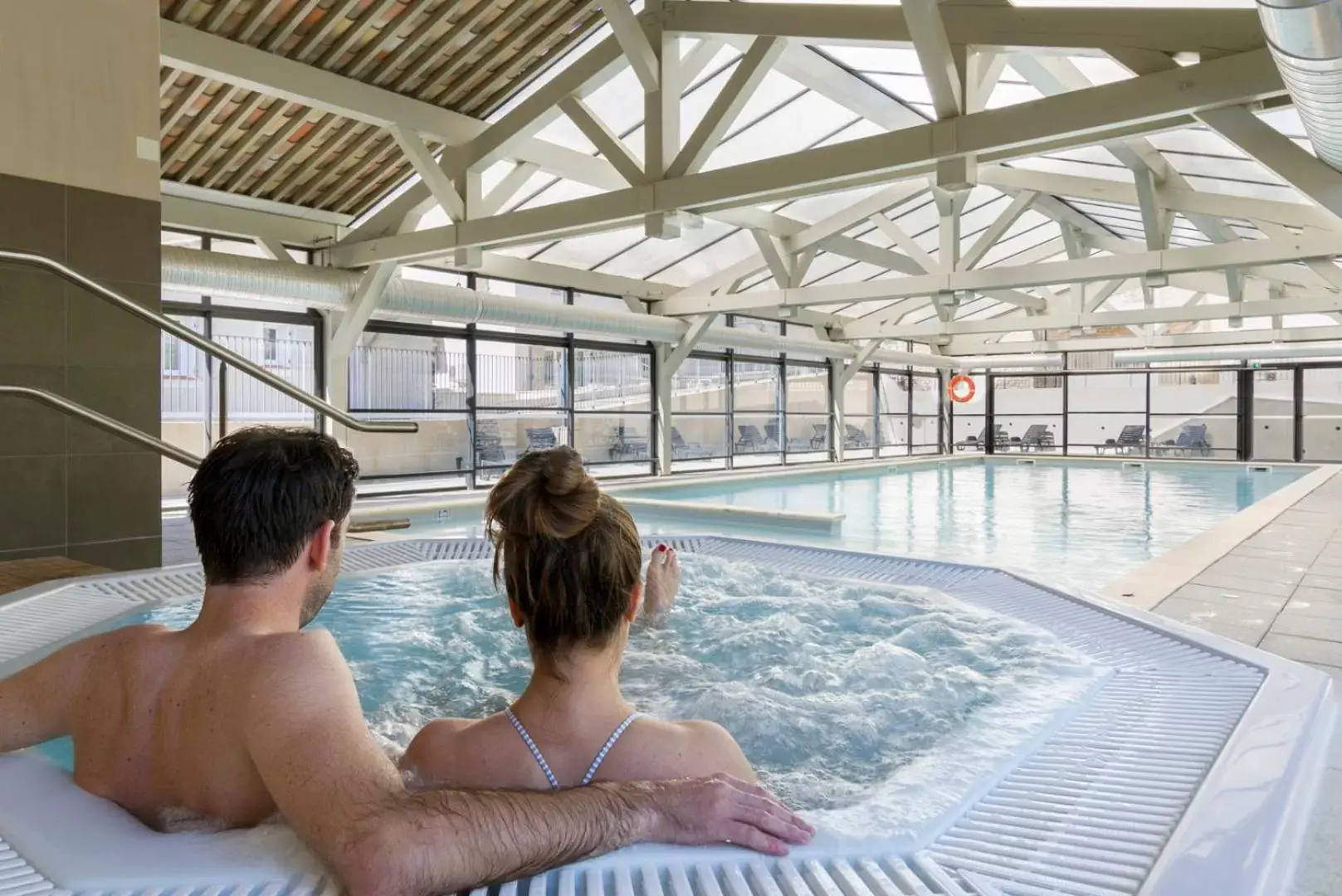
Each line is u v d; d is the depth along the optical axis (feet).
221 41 19.24
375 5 20.36
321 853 2.84
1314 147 13.52
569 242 33.94
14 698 3.71
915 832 3.89
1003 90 24.40
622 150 20.63
